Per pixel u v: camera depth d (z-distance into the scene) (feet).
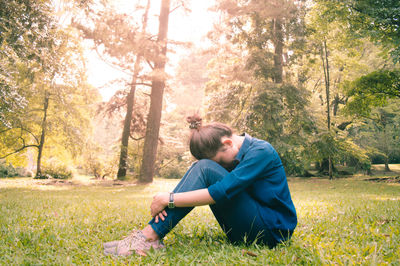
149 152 55.36
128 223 9.96
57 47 24.61
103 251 6.36
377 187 36.94
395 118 77.46
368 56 70.18
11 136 65.31
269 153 6.37
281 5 49.57
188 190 6.23
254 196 6.53
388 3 36.29
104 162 74.02
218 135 6.44
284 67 58.39
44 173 75.97
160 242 6.47
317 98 75.66
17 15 19.77
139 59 51.93
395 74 44.50
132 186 48.06
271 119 49.75
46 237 7.19
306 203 17.22
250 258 5.67
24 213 12.14
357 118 62.59
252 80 51.29
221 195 5.88
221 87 58.49
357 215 10.98
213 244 7.01
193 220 10.50
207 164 6.34
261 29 53.88
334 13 42.45
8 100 24.85
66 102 67.15
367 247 5.89
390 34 37.55
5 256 5.53
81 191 35.09
